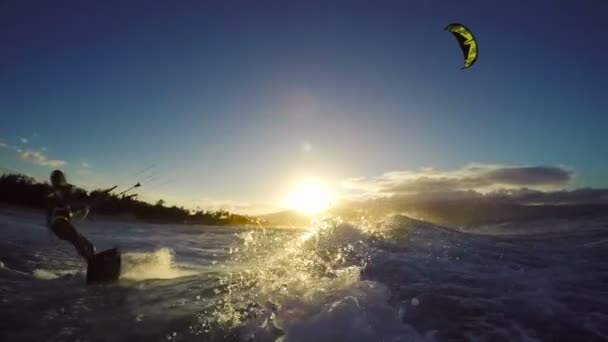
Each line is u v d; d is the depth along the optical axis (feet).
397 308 10.87
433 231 24.47
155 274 19.29
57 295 14.28
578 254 18.16
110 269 16.94
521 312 10.52
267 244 30.04
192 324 10.83
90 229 43.62
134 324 11.00
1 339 10.07
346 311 10.52
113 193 23.20
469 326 9.65
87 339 10.02
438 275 14.26
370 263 16.55
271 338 9.52
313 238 23.72
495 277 13.93
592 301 11.24
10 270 18.40
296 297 12.46
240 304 12.37
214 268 20.74
